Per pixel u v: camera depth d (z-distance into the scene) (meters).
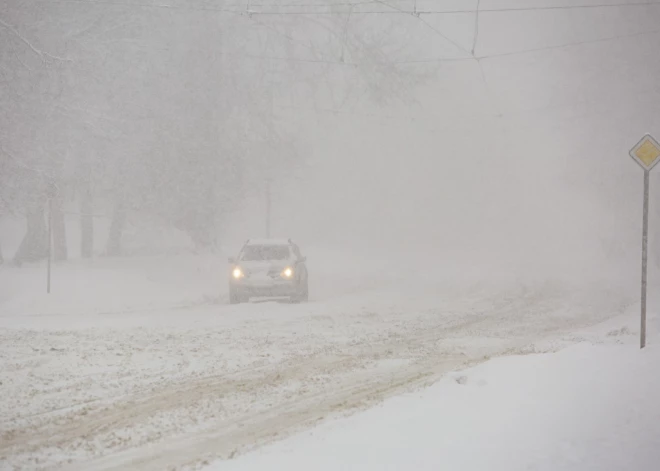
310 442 11.98
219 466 10.82
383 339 27.83
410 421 12.98
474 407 13.86
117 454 12.48
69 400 16.72
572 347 21.75
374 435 12.03
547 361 18.97
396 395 16.64
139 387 18.30
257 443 12.99
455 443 11.06
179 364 21.67
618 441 10.73
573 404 13.52
